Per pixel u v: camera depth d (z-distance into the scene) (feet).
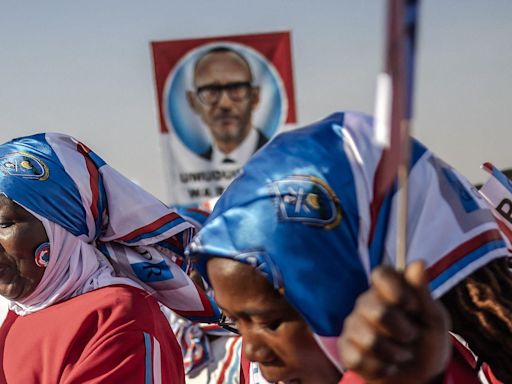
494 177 5.15
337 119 4.49
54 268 7.01
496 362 4.24
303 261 4.10
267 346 4.31
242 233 4.23
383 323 3.11
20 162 7.00
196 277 8.37
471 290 4.21
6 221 6.88
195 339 11.19
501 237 4.42
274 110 23.29
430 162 4.39
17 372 6.84
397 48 2.93
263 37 23.07
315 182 4.21
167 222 7.32
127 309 6.71
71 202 7.05
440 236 4.23
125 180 7.30
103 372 6.31
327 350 4.11
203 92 23.12
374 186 4.21
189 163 23.27
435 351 3.25
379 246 4.15
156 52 23.07
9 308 7.49
